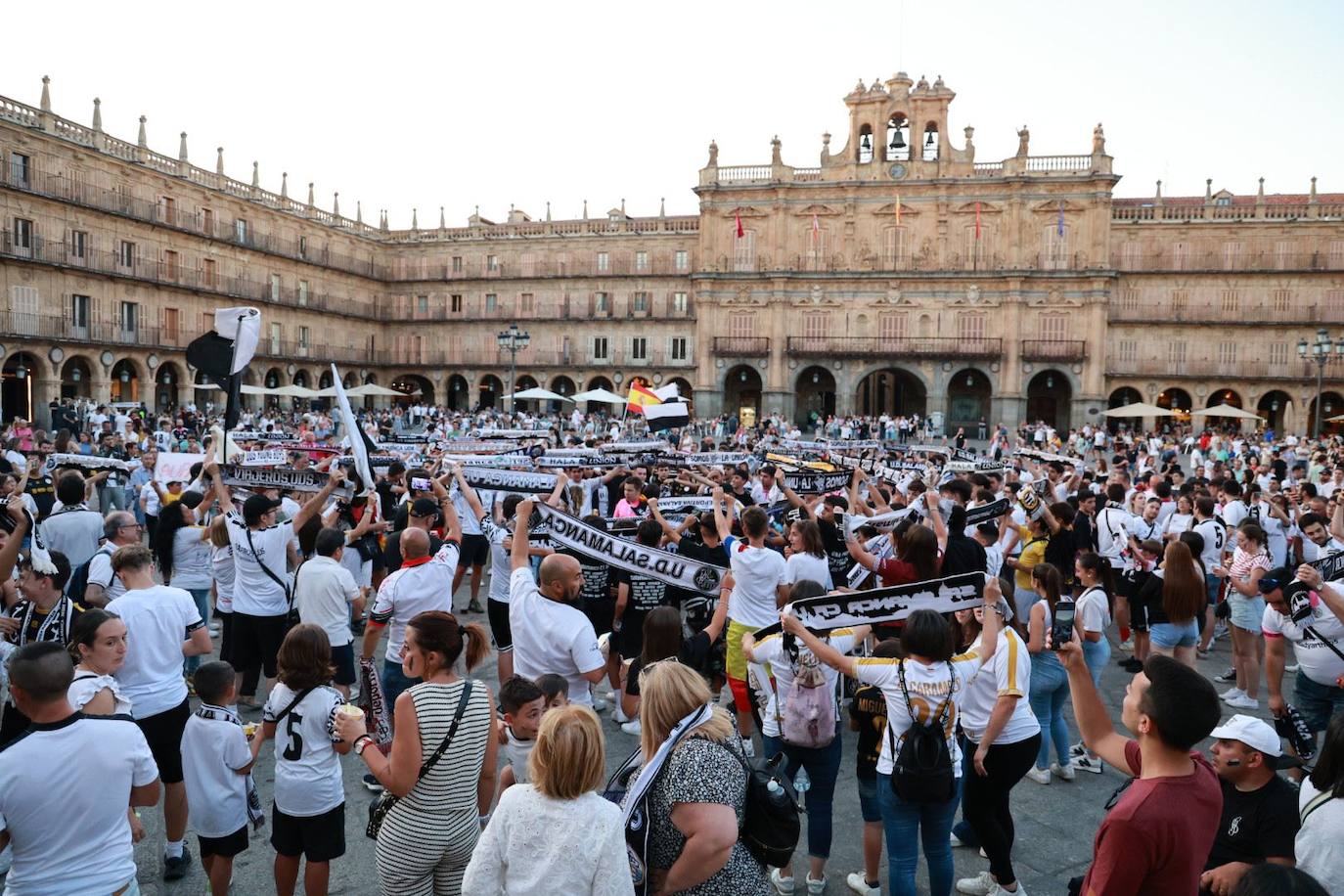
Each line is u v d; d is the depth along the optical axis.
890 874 5.70
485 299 72.81
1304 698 7.99
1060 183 59.41
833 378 66.75
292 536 9.65
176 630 6.74
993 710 6.06
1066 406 65.25
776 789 4.21
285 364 62.16
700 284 65.19
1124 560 12.96
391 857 4.93
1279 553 13.41
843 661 5.78
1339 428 59.84
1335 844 4.09
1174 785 3.51
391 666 7.95
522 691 5.38
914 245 61.91
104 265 48.72
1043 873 6.73
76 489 10.93
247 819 6.04
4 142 43.19
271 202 61.62
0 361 42.53
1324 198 63.81
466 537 13.93
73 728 4.47
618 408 68.88
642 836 3.97
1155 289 62.38
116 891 4.53
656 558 8.42
